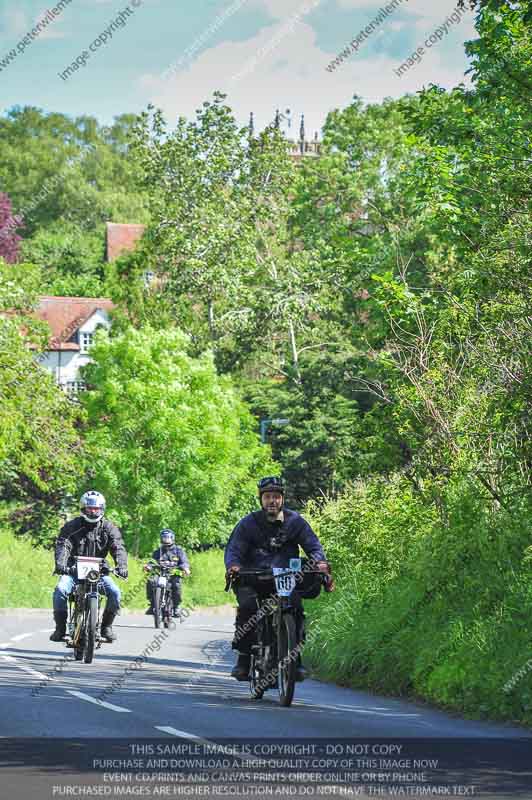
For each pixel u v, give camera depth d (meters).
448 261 55.53
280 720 27.70
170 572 71.50
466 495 38.72
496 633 34.28
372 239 129.00
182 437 138.12
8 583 90.81
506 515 38.31
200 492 139.12
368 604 43.22
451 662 34.47
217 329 160.88
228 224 156.00
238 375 166.75
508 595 35.66
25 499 150.62
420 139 58.06
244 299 155.00
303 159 165.88
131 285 161.25
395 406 45.34
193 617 93.69
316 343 160.88
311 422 143.38
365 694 37.47
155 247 159.75
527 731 28.45
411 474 45.22
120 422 139.12
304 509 56.91
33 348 142.75
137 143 158.25
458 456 41.91
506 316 39.59
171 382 140.75
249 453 144.38
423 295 51.97
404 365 46.50
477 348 41.00
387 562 44.19
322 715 29.36
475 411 41.09
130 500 138.88
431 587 37.81
